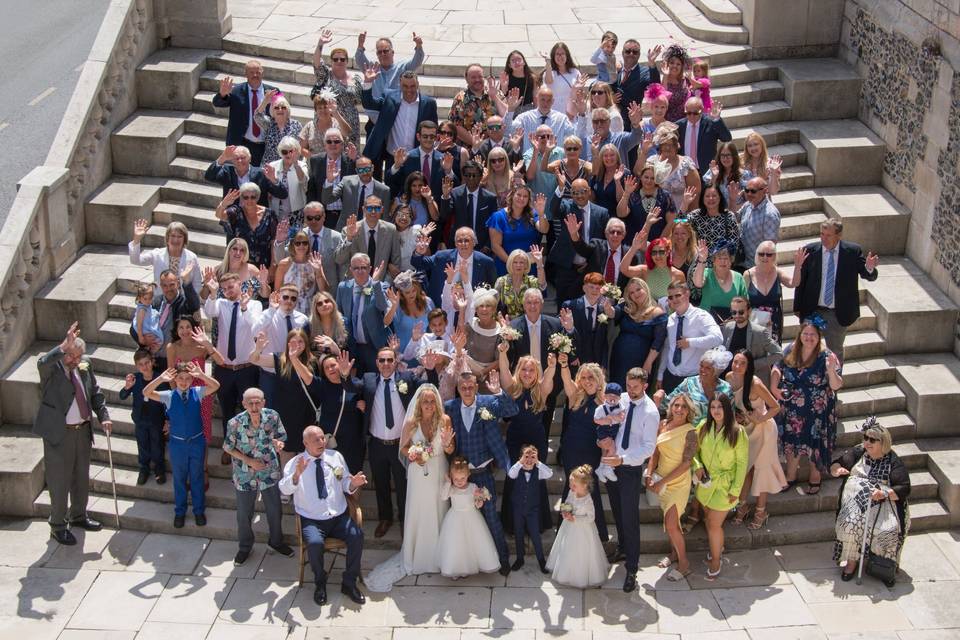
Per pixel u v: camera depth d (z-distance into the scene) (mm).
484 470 11617
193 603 11398
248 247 13172
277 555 12039
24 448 12812
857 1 15734
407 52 16828
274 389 12125
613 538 12078
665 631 10984
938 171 13719
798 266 12633
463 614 11234
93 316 13641
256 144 14516
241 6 18312
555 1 18844
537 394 11641
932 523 12320
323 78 14539
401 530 12195
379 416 11789
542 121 14125
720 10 17016
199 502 12211
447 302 12555
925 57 13938
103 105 15062
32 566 11875
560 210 12867
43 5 24766
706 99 14477
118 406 13219
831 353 12070
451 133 13898
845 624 11070
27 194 13609
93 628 11094
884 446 11438
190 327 12125
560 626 11070
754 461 11898
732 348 12078
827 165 15000
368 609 11312
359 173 13219
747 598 11422
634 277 12453
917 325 13422
